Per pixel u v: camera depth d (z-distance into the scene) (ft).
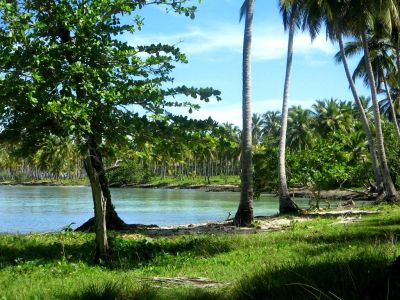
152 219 98.58
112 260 35.14
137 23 33.14
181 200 172.35
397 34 104.32
